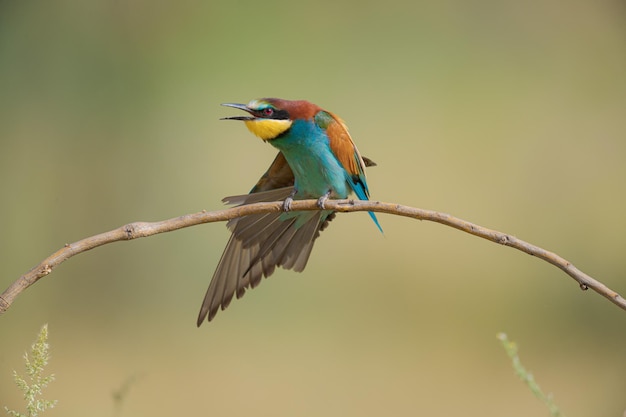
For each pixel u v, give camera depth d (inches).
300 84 648.4
